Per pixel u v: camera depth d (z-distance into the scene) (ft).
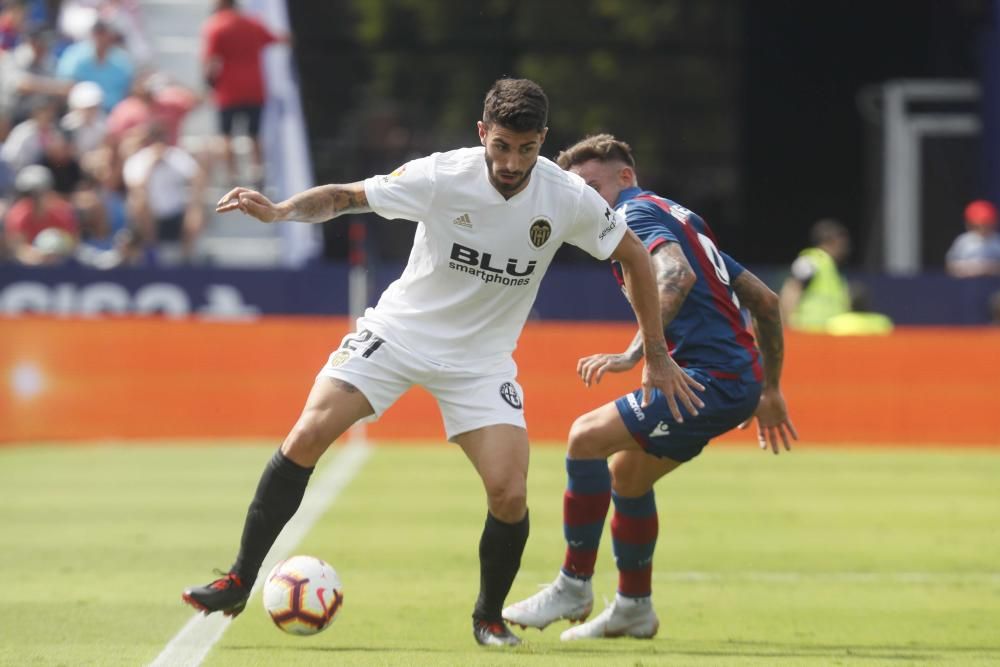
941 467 148.25
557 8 265.75
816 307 188.03
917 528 107.14
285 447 62.39
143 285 179.73
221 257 223.30
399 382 63.31
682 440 66.74
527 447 63.72
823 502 121.39
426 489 127.54
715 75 268.62
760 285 69.72
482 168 60.80
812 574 87.81
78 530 104.58
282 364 168.45
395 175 61.36
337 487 128.67
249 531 62.54
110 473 138.21
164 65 243.19
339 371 63.00
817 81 267.80
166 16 246.88
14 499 120.88
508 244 61.41
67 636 67.72
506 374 64.18
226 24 209.46
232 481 132.46
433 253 62.39
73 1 227.81
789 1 265.75
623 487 68.59
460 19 264.93
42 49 214.90
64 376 165.58
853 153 269.03
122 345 166.71
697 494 126.21
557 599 68.69
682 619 73.97
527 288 63.36
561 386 168.14
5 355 164.25
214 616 73.00
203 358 167.73
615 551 69.00
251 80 211.20
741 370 67.05
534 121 57.26
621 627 69.00
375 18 264.31
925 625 72.13
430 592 80.64
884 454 160.66
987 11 253.44
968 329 185.06
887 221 255.29
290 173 233.14
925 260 254.27
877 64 266.57
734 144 270.05
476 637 65.87
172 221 204.74
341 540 99.71
